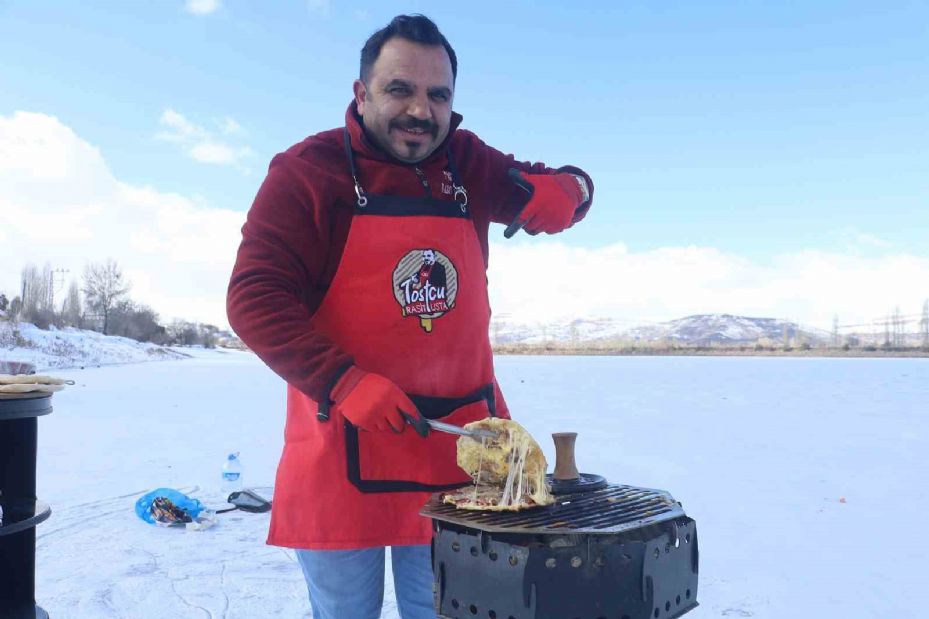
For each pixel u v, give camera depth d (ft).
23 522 9.09
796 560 14.48
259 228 5.94
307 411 6.40
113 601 12.25
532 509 5.06
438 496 5.54
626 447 29.35
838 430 34.91
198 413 43.45
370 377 5.38
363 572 6.40
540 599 4.43
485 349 6.79
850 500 19.72
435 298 6.32
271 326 5.51
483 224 6.92
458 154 6.85
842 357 226.17
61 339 139.33
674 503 5.26
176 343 258.16
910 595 12.55
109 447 29.48
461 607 4.83
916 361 172.76
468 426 5.38
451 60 6.14
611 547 4.47
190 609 11.89
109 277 209.26
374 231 6.20
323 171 6.13
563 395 57.67
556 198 6.64
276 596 12.44
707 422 38.37
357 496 6.15
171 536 16.15
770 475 23.25
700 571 13.85
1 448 9.93
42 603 12.17
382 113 5.92
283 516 6.33
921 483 21.90
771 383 74.95
